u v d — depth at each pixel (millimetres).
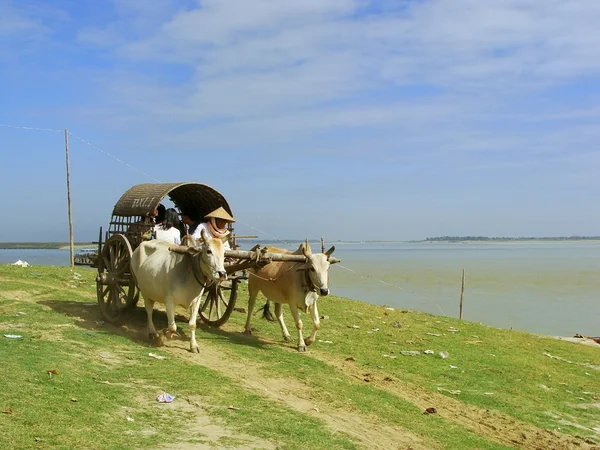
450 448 7547
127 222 11695
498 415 9227
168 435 6613
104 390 7664
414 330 14523
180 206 13180
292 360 10398
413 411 8758
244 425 7145
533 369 12109
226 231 12336
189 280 10172
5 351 8625
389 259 82250
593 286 38938
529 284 40219
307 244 11078
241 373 9328
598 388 11414
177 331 11562
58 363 8398
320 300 17078
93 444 6105
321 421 7738
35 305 12359
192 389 8148
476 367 11766
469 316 25031
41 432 6168
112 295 11711
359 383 9656
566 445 8344
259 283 11812
